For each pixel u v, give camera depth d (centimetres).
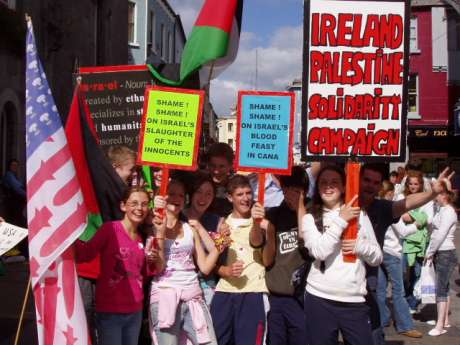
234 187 473
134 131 570
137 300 415
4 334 643
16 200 1206
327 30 437
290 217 471
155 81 569
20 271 1026
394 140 439
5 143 1298
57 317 375
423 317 843
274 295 469
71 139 460
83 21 1834
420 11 2653
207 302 473
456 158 2627
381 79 438
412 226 714
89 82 573
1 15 1185
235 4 490
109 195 458
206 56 484
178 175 498
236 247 468
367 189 462
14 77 1298
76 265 411
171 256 438
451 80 2639
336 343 419
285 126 452
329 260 410
